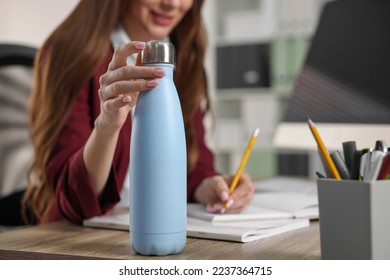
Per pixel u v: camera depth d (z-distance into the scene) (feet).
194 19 4.44
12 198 4.02
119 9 3.97
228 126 10.91
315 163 9.95
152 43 1.77
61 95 3.43
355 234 1.56
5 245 1.96
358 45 3.89
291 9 10.43
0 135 4.02
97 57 3.56
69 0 7.43
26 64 4.26
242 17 10.95
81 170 2.44
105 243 2.00
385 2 3.75
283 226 2.24
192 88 4.39
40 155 3.42
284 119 4.21
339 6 4.12
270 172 10.50
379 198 1.53
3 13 6.23
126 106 2.25
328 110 3.92
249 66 10.61
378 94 3.66
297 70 10.11
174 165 1.75
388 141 3.53
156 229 1.74
